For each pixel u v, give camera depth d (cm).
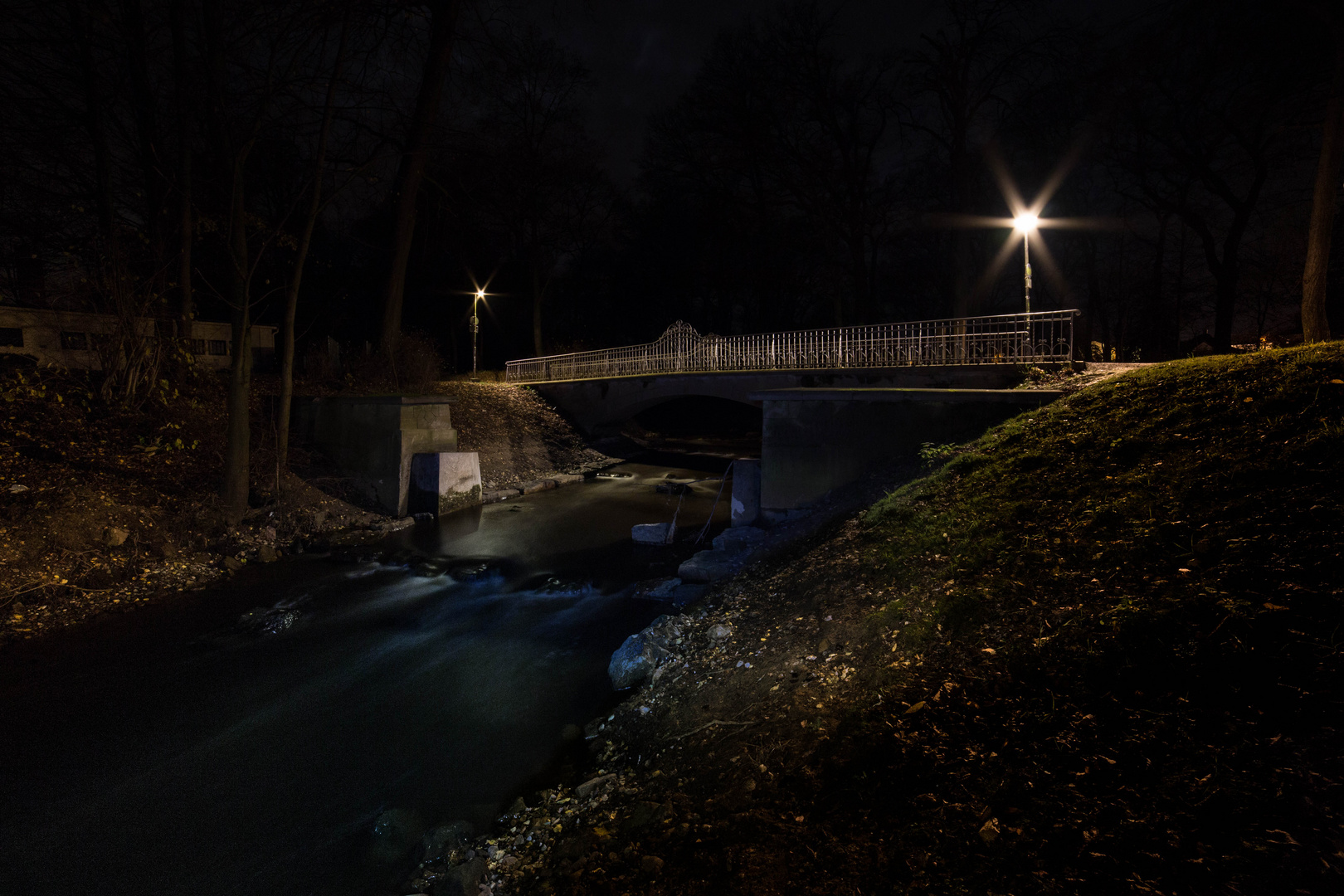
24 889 394
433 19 1731
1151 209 2562
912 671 388
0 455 1043
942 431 890
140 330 1359
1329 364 491
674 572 1054
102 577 901
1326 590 291
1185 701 274
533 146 3247
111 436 1238
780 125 3175
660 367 2673
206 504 1159
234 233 1158
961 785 283
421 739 557
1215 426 490
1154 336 2947
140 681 678
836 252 3256
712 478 2005
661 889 288
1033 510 512
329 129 1299
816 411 970
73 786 497
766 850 290
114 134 1495
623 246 4416
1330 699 247
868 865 262
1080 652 327
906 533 610
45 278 1573
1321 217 1154
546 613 884
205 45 1151
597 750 496
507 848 384
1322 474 370
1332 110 1130
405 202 2283
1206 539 364
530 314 4391
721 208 3612
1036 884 226
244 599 930
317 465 1499
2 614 787
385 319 2306
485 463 1805
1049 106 2417
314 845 427
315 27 1166
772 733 390
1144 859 221
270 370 2167
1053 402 764
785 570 710
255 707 624
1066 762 272
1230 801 228
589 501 1648
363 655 751
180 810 467
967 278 2648
